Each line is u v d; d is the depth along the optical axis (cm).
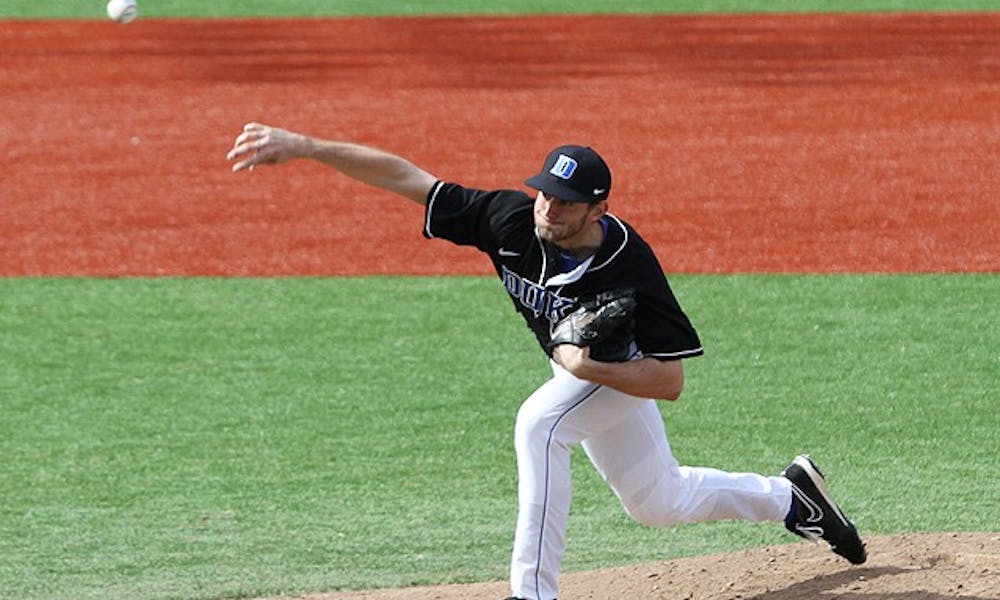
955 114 6262
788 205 4938
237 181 5284
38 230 4706
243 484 2888
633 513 2088
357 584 2425
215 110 6475
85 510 2770
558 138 5947
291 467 2967
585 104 6575
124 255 4456
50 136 5981
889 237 4562
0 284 4184
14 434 3141
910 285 4097
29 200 5047
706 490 2095
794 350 3603
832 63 7425
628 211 4894
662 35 8281
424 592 2278
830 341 3659
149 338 3750
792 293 4044
